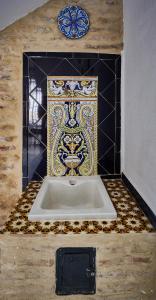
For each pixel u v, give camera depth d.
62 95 1.51
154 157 0.94
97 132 1.55
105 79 1.52
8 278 0.90
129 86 1.36
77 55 1.49
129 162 1.38
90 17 1.48
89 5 1.47
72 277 0.91
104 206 1.07
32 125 1.51
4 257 0.89
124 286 0.92
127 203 1.16
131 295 0.93
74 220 0.98
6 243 0.88
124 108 1.50
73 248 0.89
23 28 1.46
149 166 1.01
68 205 1.45
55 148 1.54
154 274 0.91
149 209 0.98
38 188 1.40
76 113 1.53
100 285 0.92
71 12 1.46
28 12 1.44
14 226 0.93
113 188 1.40
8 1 1.28
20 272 0.90
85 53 1.49
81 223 0.95
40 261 0.89
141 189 1.12
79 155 1.55
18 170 1.53
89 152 1.56
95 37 1.49
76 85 1.51
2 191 1.54
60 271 0.90
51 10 1.46
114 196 1.26
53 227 0.92
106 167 1.57
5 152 1.51
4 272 0.90
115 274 0.91
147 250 0.90
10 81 1.47
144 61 1.06
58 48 1.47
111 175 1.58
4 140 1.50
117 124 1.55
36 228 0.91
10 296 0.91
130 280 0.92
